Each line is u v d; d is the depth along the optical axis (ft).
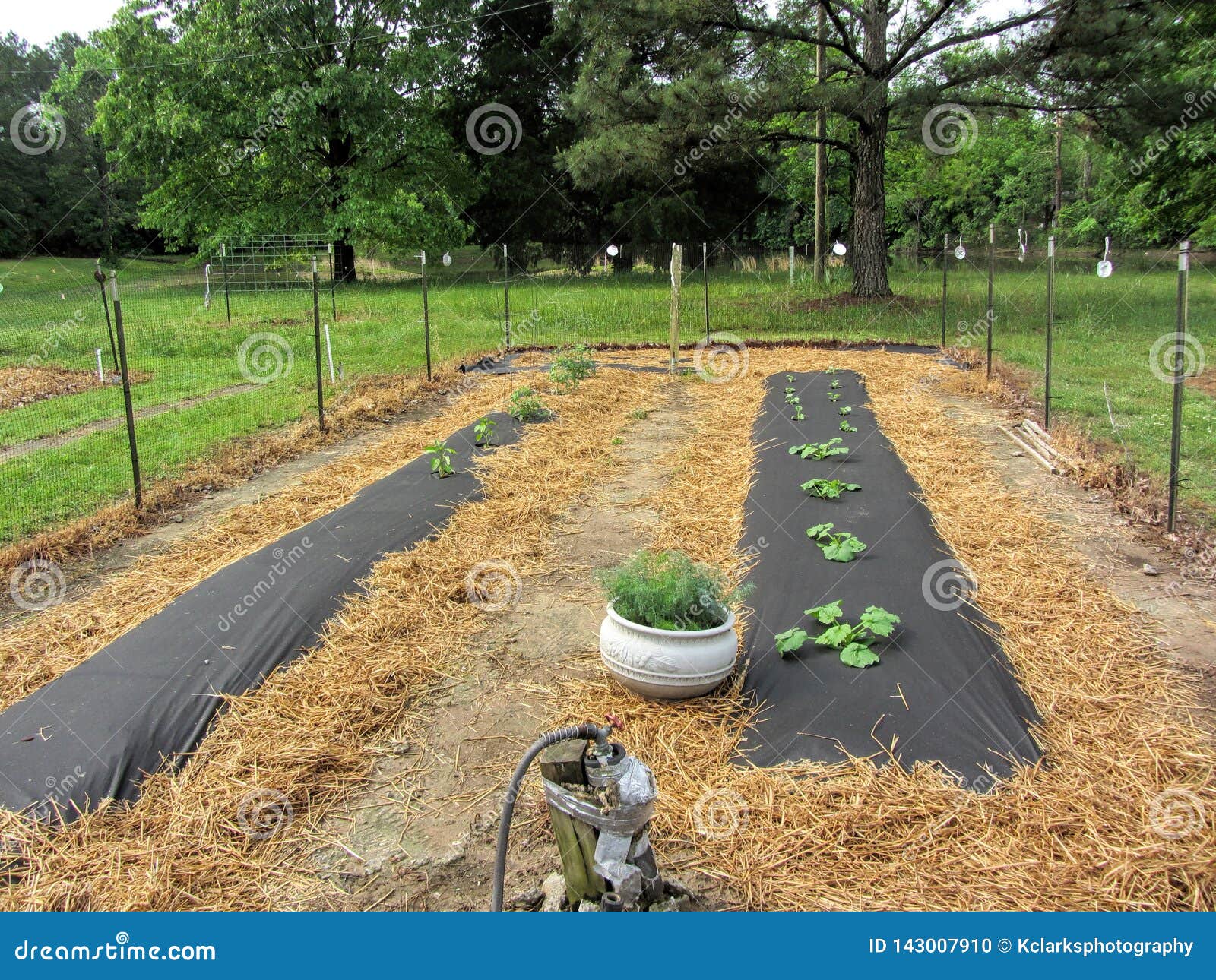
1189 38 60.54
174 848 12.23
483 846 12.35
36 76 149.48
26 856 11.97
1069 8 53.26
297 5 92.73
